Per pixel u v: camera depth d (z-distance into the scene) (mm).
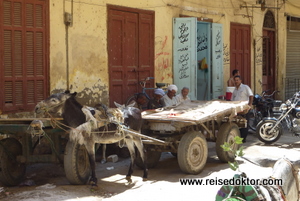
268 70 18172
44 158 6875
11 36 8297
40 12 8789
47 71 8930
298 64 20078
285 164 4145
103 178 7523
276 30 18094
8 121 6719
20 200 5961
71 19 9367
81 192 6473
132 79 11109
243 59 15844
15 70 8375
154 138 7566
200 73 13977
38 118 6375
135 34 11180
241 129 10609
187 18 12211
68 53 9375
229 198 3494
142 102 9508
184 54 12273
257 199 3562
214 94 13781
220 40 13992
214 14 14023
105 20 10258
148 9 11492
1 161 6707
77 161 6750
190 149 7551
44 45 8867
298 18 19969
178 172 7973
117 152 9289
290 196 4074
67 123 6574
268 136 10602
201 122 7383
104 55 10258
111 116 6816
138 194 6469
